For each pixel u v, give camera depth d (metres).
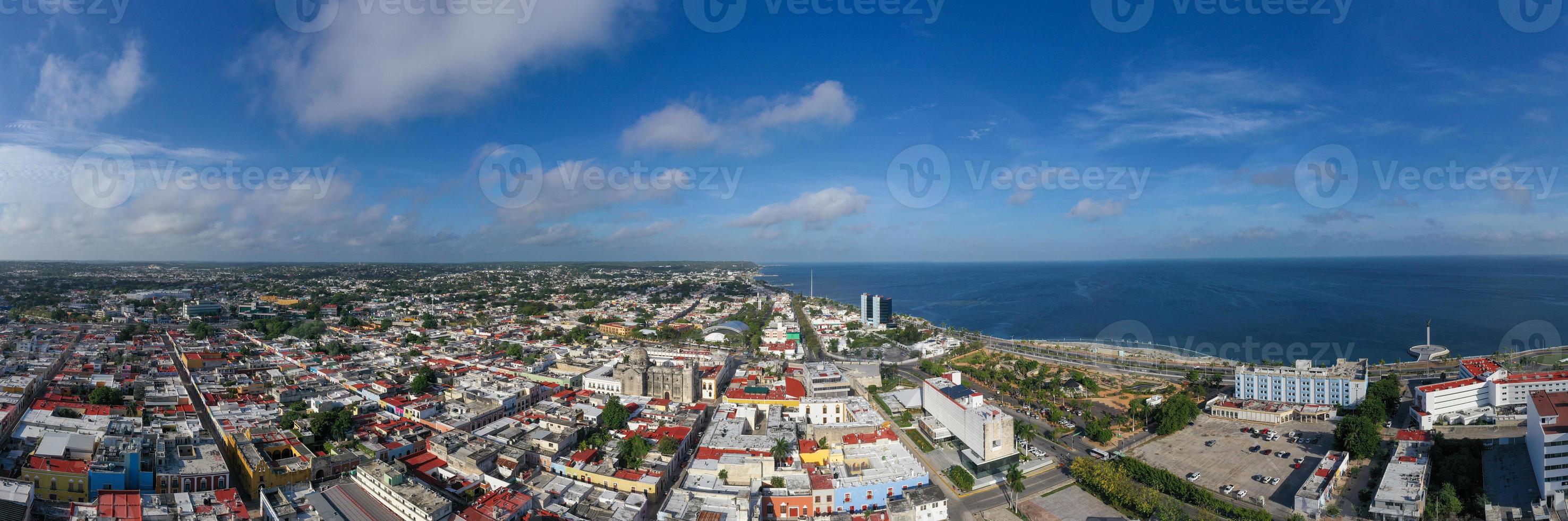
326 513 168.75
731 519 169.25
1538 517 182.38
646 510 186.88
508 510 164.12
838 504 196.12
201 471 187.25
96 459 182.25
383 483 174.62
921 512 194.00
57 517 157.75
